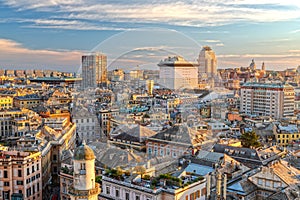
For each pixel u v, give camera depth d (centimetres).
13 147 15588
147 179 10994
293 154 17175
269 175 12500
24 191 13825
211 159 13738
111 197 11288
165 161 11931
